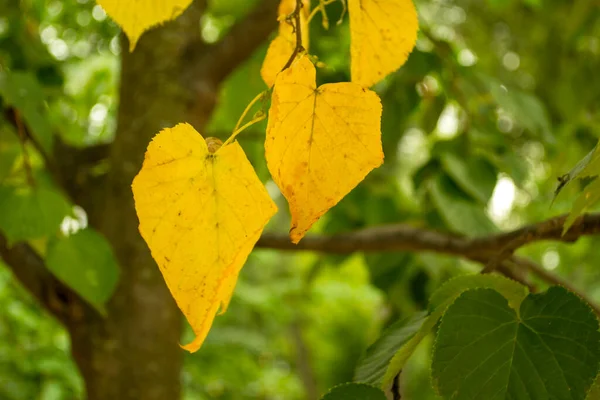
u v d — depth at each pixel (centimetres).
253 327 394
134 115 160
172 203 50
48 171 164
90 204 163
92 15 204
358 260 395
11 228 99
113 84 243
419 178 150
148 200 50
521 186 148
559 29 275
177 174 50
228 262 50
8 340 251
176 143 50
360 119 51
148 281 156
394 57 59
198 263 50
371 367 62
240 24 163
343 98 51
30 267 146
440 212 152
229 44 163
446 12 313
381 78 60
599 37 266
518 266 108
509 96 154
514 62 323
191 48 166
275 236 154
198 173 50
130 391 152
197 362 316
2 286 252
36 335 257
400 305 171
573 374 56
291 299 381
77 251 106
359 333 568
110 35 212
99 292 106
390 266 165
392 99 160
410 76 154
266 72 60
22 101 107
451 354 57
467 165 144
